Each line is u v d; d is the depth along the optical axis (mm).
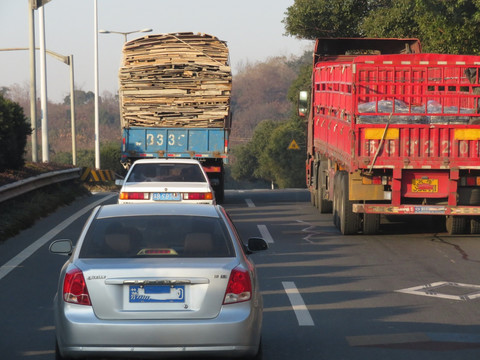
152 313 14219
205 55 58750
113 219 16281
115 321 14117
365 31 88875
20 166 52594
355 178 37094
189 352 14148
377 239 38219
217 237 15711
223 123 58812
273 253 33781
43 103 83688
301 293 24969
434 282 27016
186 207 17281
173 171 38094
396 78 40219
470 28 58625
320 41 55125
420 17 64125
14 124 50906
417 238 38594
